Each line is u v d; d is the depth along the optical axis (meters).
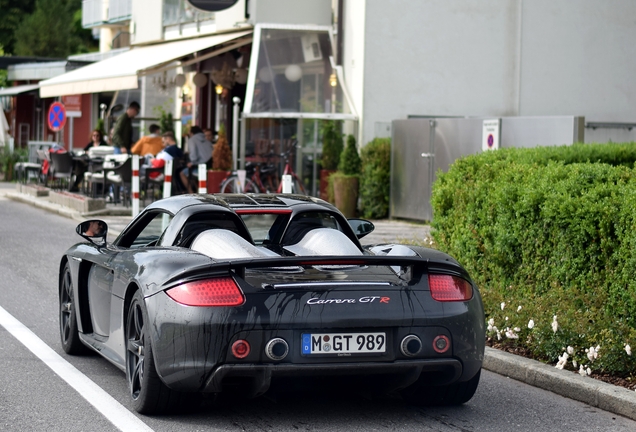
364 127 27.84
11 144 44.25
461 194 13.55
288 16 29.58
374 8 27.77
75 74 32.88
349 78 28.56
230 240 7.67
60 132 52.50
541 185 11.44
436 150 25.14
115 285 8.20
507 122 23.17
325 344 6.93
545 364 9.35
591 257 10.49
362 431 7.26
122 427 7.23
